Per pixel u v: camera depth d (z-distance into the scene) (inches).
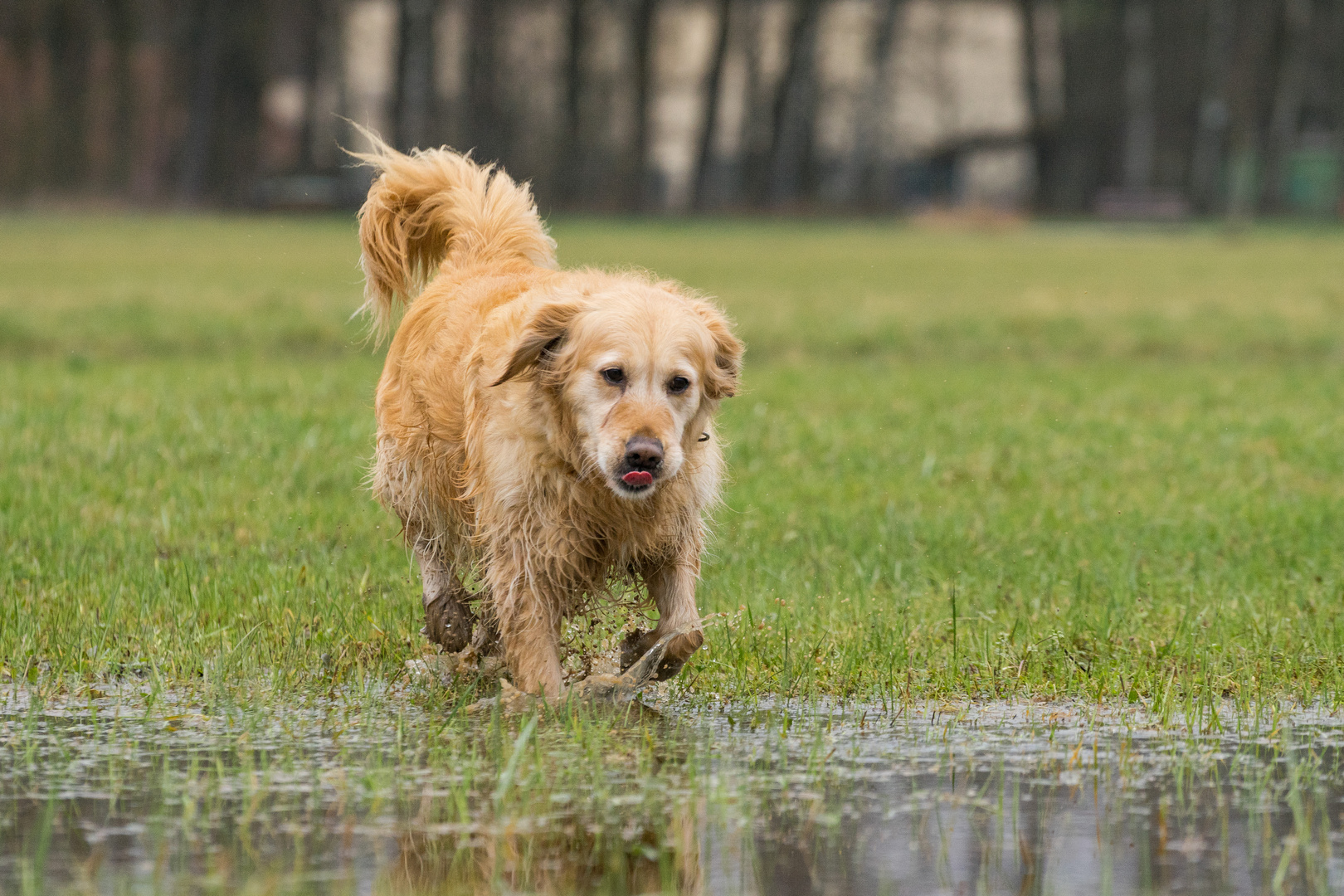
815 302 1397.6
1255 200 3954.2
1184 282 1732.3
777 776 276.8
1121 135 4052.7
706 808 257.9
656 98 4188.0
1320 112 4037.9
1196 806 261.7
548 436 307.3
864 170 4052.7
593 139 3978.8
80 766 277.6
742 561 439.2
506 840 241.6
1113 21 3934.5
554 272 353.4
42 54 3836.1
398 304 424.5
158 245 2298.2
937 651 361.1
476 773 275.4
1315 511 501.0
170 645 354.3
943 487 552.7
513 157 3912.4
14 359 949.8
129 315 1138.7
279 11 3828.7
